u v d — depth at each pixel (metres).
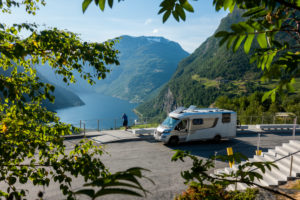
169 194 9.52
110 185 1.09
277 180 9.30
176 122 16.78
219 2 1.23
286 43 1.18
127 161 13.35
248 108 46.56
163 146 16.75
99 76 3.84
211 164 2.15
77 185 9.92
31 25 3.34
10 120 3.53
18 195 2.89
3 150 3.14
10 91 2.79
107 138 18.33
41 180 3.43
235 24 1.01
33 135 3.74
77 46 3.62
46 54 3.57
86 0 1.17
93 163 3.68
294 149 11.91
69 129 4.19
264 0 1.12
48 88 3.33
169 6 1.21
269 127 23.62
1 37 2.87
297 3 1.12
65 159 3.62
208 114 17.52
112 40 3.87
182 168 12.42
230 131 18.28
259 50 1.26
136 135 19.50
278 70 1.18
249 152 15.85
